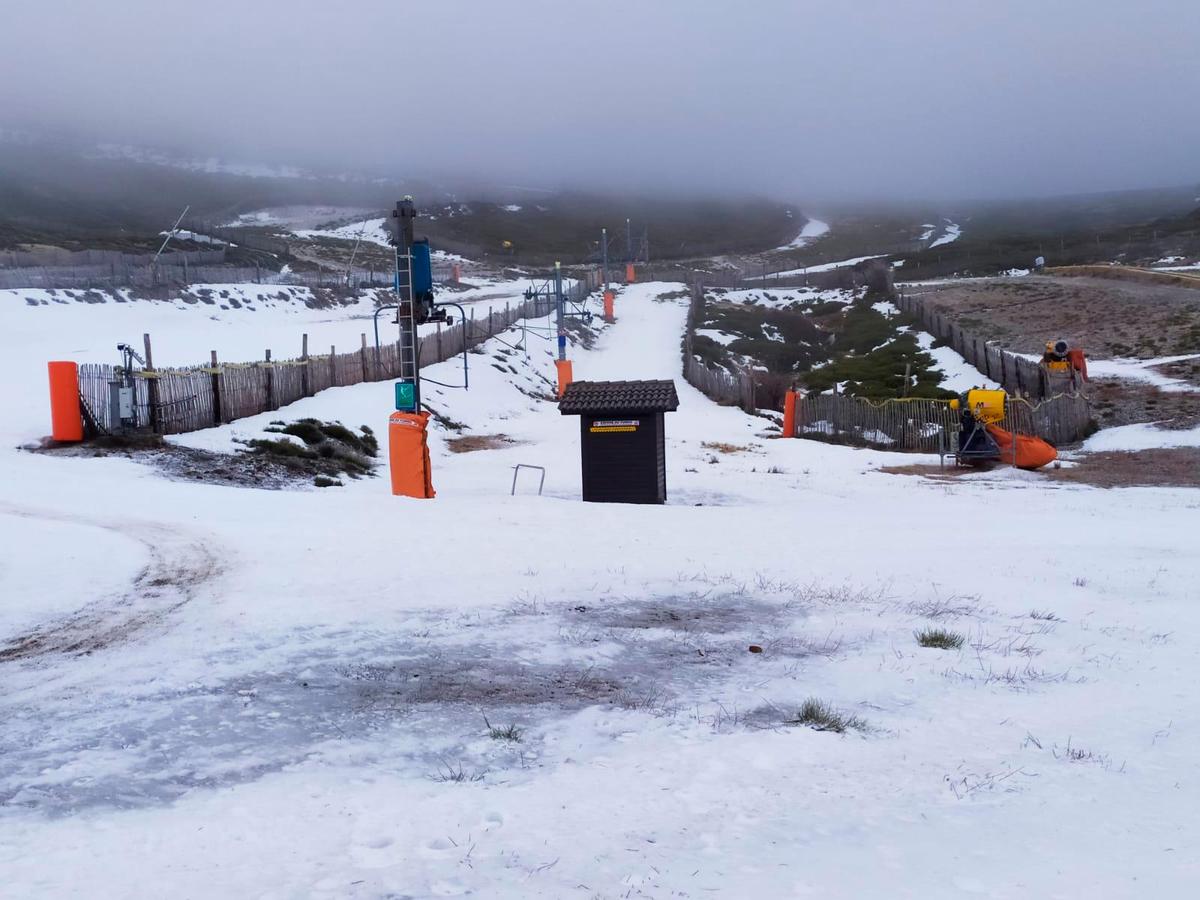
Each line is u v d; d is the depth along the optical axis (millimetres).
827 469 31703
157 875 4488
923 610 11742
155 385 24812
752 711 7727
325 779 5988
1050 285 75062
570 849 4902
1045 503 24312
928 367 53125
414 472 21344
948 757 6703
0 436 23484
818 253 187125
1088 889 4473
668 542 15992
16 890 4297
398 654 8984
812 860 4844
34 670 8297
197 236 106625
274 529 15242
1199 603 12703
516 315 71000
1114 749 6930
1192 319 56219
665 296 97000
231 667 8367
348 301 76812
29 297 51938
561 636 9836
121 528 14812
